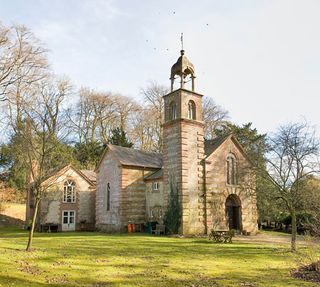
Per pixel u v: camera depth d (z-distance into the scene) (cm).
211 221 3114
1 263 1347
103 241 2384
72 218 4156
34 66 2997
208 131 5522
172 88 3403
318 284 1170
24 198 4947
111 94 6041
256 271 1400
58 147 2025
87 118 5856
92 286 1082
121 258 1625
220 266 1493
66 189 4162
